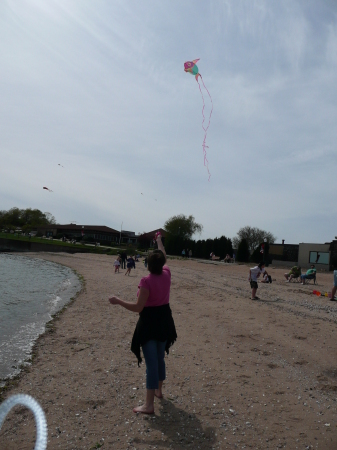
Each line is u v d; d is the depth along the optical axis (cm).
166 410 416
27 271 2909
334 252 4000
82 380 516
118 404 432
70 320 962
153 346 402
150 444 343
